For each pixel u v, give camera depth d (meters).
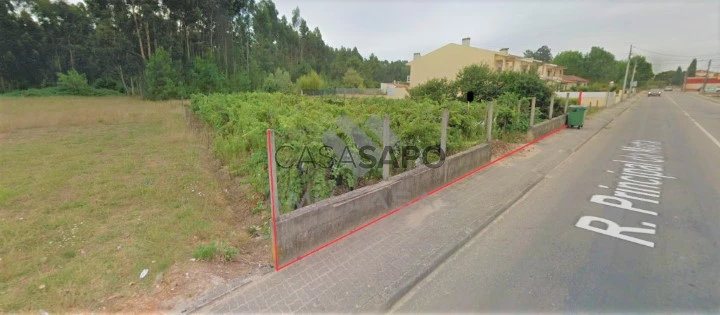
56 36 47.41
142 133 12.05
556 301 2.70
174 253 3.36
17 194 5.18
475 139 7.89
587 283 2.93
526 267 3.23
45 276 2.94
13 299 2.62
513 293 2.82
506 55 29.80
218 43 45.03
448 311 2.61
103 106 24.72
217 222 4.18
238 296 2.67
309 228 3.37
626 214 4.50
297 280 2.91
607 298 2.72
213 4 43.59
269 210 4.43
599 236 3.86
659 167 7.06
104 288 2.78
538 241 3.78
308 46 85.38
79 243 3.61
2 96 36.62
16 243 3.58
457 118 7.10
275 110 6.29
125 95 43.81
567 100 14.25
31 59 45.53
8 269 3.04
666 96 47.53
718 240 3.70
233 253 3.29
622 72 66.19
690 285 2.88
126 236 3.79
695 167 7.01
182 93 33.84
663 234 3.88
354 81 66.31
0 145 9.45
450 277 3.09
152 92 33.97
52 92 40.53
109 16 37.91
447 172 5.83
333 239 3.68
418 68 33.97
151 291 2.73
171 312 2.46
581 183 6.00
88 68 49.91
